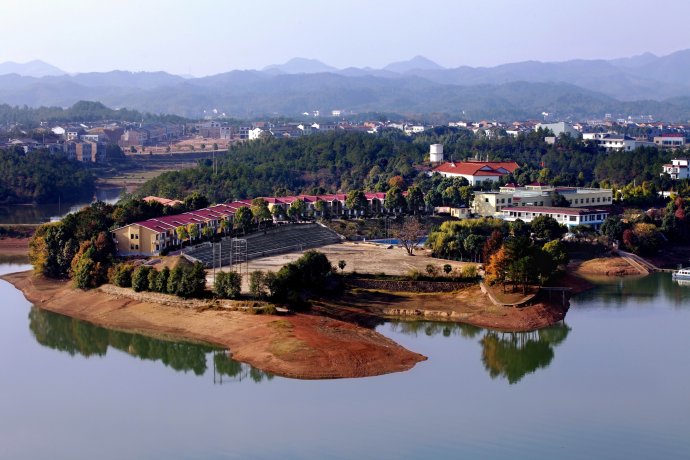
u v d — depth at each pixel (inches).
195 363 7406.5
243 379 6939.0
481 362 7362.2
